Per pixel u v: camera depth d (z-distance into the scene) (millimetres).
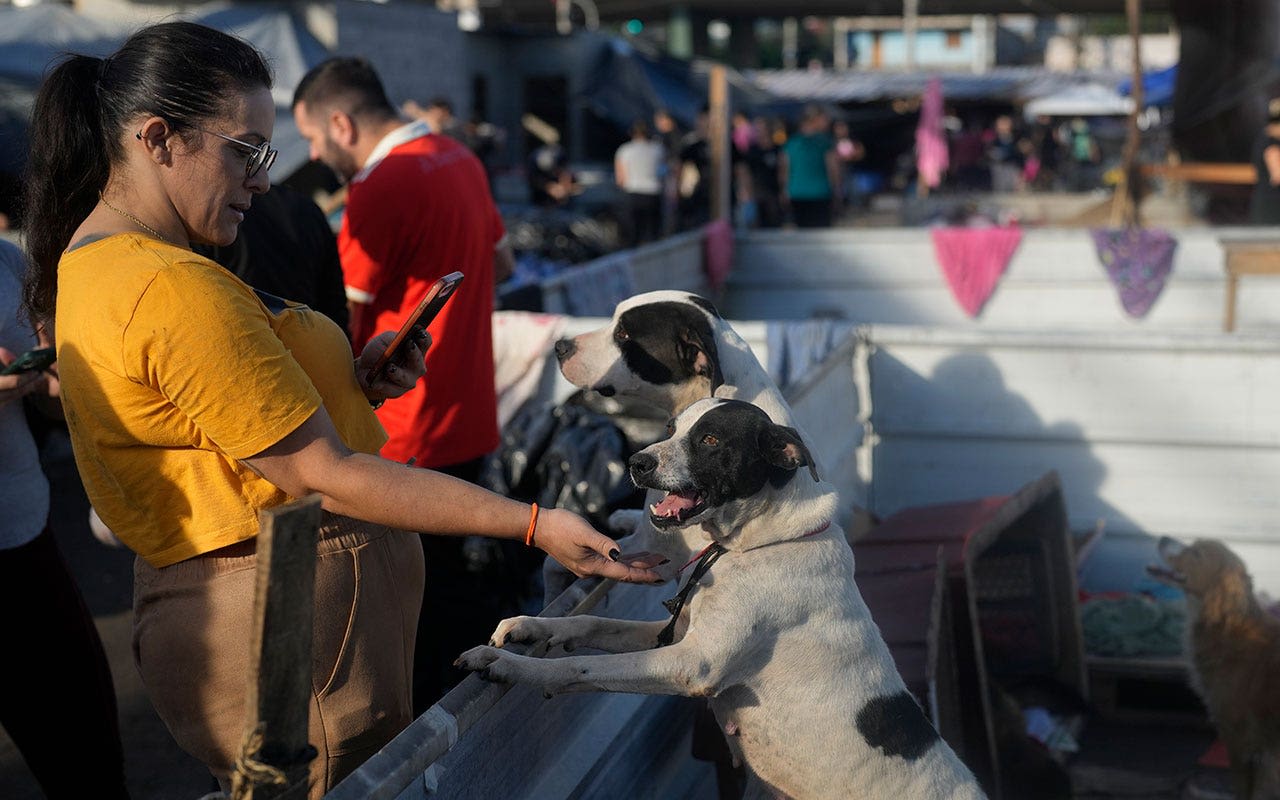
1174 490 5637
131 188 1987
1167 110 16000
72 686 3027
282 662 1461
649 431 5023
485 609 4031
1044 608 4840
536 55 25484
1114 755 4660
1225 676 4262
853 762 2520
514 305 6203
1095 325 9297
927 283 9617
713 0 35125
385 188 3740
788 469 2500
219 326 1830
